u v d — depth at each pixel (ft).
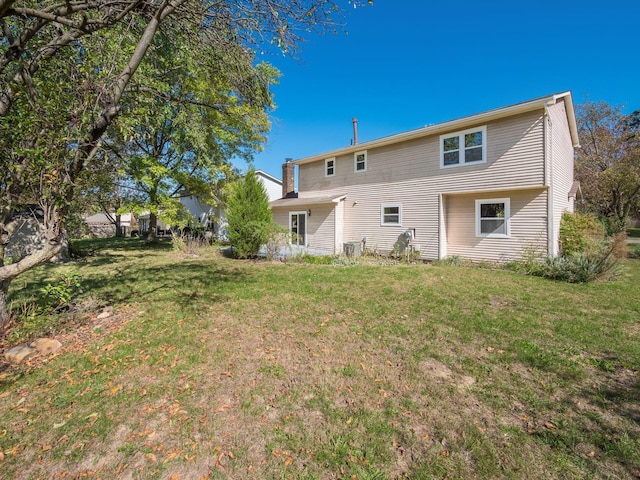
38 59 12.05
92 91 11.60
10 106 11.80
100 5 10.43
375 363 11.41
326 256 41.37
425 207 41.34
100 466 6.79
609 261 25.68
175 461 6.93
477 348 12.56
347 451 7.17
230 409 8.76
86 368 11.12
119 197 45.34
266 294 21.22
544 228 32.81
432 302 19.07
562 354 12.01
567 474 6.48
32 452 7.18
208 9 14.10
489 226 37.04
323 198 53.42
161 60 20.22
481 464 6.77
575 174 70.95
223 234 73.20
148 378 10.43
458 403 8.99
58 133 11.02
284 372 10.78
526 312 17.10
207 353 12.23
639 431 7.72
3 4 8.32
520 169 33.22
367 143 46.98
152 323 15.65
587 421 8.13
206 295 21.07
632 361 11.37
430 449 7.23
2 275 12.20
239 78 20.03
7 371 10.91
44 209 12.67
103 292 22.07
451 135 38.70
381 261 40.50
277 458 7.01
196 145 38.96
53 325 14.96
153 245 63.10
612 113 71.67
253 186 42.01
